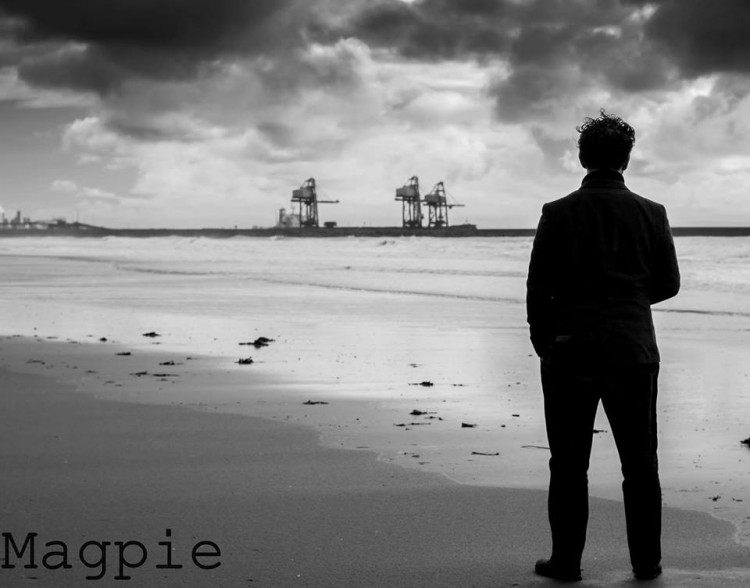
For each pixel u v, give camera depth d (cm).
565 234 369
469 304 1956
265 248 7269
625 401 363
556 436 372
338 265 3953
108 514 454
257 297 2189
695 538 411
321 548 400
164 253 6288
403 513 455
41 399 827
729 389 865
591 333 363
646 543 361
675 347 1211
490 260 4309
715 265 3225
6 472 546
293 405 792
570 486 366
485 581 361
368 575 366
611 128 379
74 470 550
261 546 403
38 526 435
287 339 1329
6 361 1102
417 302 2019
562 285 372
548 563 367
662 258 374
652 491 363
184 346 1252
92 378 960
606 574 369
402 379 945
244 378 958
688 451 599
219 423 707
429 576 366
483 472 541
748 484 508
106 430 678
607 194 372
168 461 573
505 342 1280
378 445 622
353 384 913
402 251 5791
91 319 1652
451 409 769
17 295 2288
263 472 543
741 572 366
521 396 833
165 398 832
